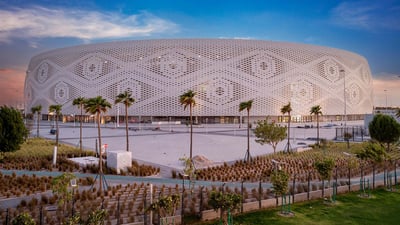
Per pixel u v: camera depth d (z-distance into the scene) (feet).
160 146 169.89
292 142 192.13
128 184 85.87
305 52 401.70
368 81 492.54
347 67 441.27
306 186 85.61
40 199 74.49
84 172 105.91
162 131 267.18
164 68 366.22
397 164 120.98
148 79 367.66
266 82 376.27
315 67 404.98
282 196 68.28
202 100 363.97
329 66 417.28
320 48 417.08
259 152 152.25
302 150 155.33
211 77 365.40
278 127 133.80
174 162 122.93
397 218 62.85
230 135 232.32
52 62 425.69
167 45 370.53
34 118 455.63
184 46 369.09
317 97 403.54
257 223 59.82
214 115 365.40
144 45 375.66
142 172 101.86
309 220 61.57
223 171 106.01
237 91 368.27
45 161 117.60
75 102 160.56
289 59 388.98
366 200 76.07
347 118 448.65
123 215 63.00
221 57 369.30
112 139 201.46
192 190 77.82
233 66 369.09
